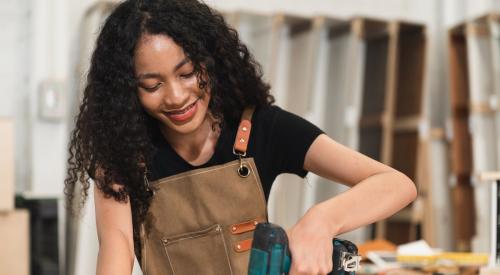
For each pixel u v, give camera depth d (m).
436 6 4.87
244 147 1.62
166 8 1.48
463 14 4.80
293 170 1.62
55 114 3.92
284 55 4.42
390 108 4.34
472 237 4.39
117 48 1.48
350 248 1.36
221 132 1.64
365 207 1.39
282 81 4.41
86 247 3.63
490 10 4.76
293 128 1.60
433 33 4.85
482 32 4.36
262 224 1.25
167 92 1.46
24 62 4.02
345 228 1.35
